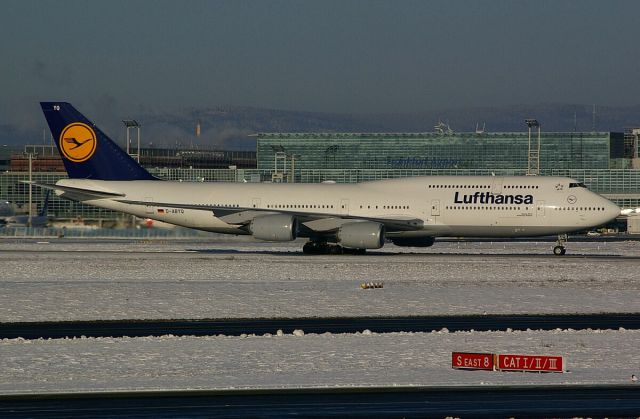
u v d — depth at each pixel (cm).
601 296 17475
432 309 15800
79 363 10838
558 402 9131
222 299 16738
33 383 9819
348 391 9550
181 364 10806
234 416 8556
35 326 13912
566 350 11806
